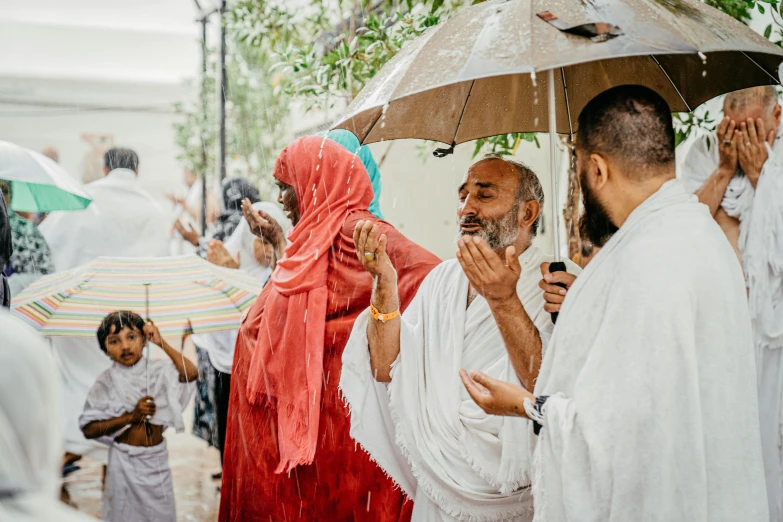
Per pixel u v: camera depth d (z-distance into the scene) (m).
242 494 3.31
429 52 2.17
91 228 5.46
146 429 3.95
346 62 4.26
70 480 4.68
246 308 3.83
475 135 2.88
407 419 2.52
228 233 4.97
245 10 4.95
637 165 2.06
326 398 3.09
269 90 8.02
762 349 3.17
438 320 2.61
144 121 10.98
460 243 2.31
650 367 1.90
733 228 3.45
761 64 2.39
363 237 2.44
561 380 2.08
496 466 2.42
